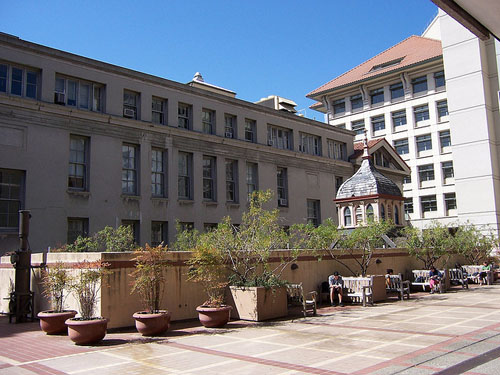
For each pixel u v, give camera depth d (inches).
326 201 1518.2
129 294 519.2
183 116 1184.8
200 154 1188.5
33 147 900.0
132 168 1064.8
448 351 364.8
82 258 530.9
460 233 1123.3
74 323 424.8
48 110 922.7
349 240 762.8
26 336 485.7
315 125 1535.4
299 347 395.2
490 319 526.3
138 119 1075.9
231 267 608.4
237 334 468.4
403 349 376.2
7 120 874.1
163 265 524.1
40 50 927.7
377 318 557.0
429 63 2187.5
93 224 964.6
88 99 1011.3
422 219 2218.3
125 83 1060.5
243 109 1316.4
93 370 331.9
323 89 2573.8
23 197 885.8
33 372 330.6
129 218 1024.9
